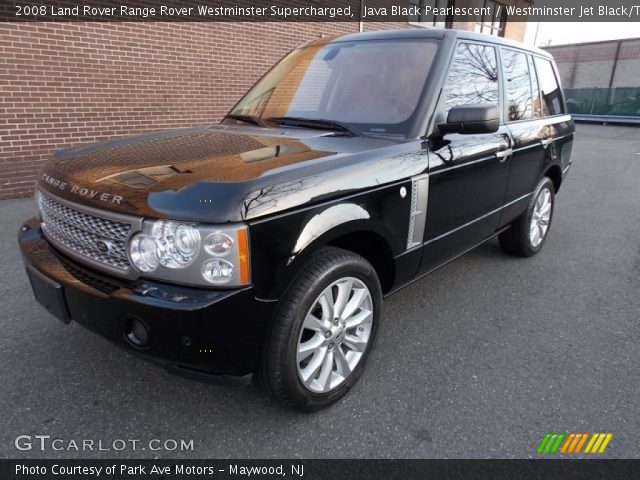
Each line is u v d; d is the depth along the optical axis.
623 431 2.26
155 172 2.05
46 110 6.21
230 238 1.78
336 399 2.39
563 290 3.85
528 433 2.23
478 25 15.33
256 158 2.18
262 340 1.99
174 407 2.35
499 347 2.98
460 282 3.97
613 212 6.51
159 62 7.16
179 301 1.79
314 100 3.12
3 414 2.27
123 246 1.94
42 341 2.88
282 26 8.70
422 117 2.71
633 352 2.95
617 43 30.95
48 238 2.39
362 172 2.26
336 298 2.28
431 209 2.74
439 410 2.38
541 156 4.11
